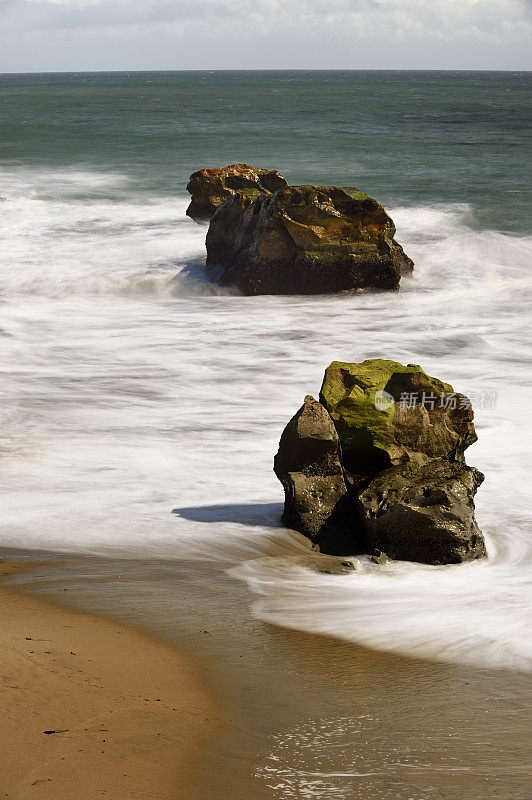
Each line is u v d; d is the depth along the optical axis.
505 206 42.78
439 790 5.72
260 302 26.80
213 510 11.91
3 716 6.21
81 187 49.12
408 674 7.64
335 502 11.40
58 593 9.23
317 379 18.95
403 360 20.53
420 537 10.59
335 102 157.00
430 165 59.62
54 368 19.59
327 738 6.39
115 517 11.57
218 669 7.56
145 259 31.14
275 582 9.84
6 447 14.45
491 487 12.86
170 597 9.25
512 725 6.72
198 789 5.59
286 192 27.52
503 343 21.88
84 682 6.96
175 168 58.22
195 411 16.69
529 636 8.47
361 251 27.30
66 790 5.41
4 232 35.62
